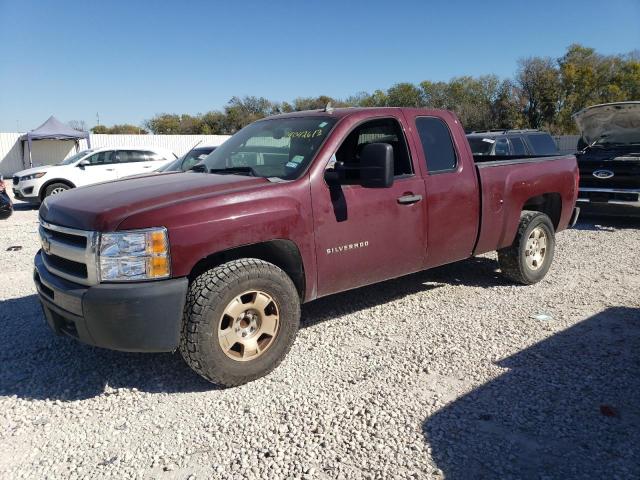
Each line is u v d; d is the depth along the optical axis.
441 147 5.11
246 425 3.32
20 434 3.30
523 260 5.94
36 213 13.91
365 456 2.99
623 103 9.43
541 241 6.16
